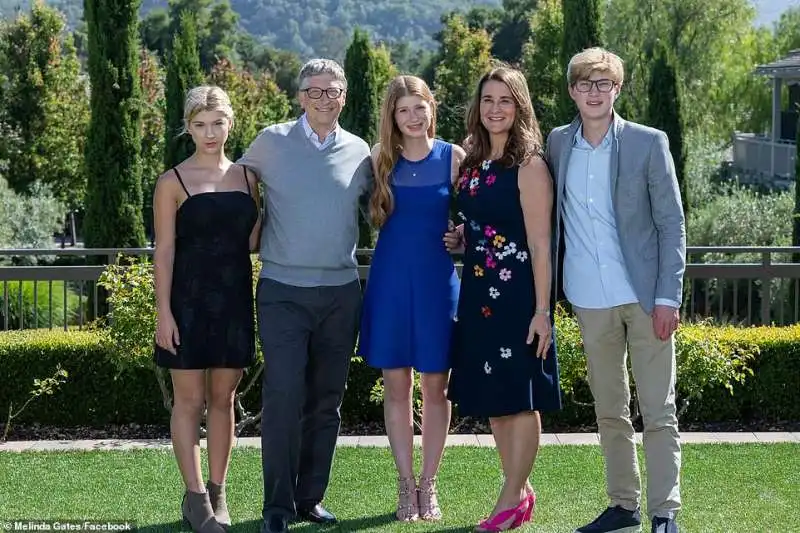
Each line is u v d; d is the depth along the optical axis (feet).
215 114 12.85
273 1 349.82
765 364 21.20
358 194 13.53
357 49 39.88
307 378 13.85
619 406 13.07
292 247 13.20
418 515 13.99
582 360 19.84
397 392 14.14
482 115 12.94
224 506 13.74
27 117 74.38
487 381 13.00
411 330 13.78
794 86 77.05
